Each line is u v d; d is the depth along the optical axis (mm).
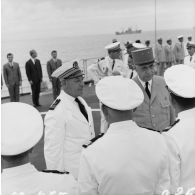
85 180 2039
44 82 14125
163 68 16266
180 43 16469
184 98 2275
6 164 1734
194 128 2256
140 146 2031
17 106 1808
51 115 2998
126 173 1979
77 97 3180
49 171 1963
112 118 2064
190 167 2209
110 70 6258
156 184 2082
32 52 10773
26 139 1709
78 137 3016
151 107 3668
